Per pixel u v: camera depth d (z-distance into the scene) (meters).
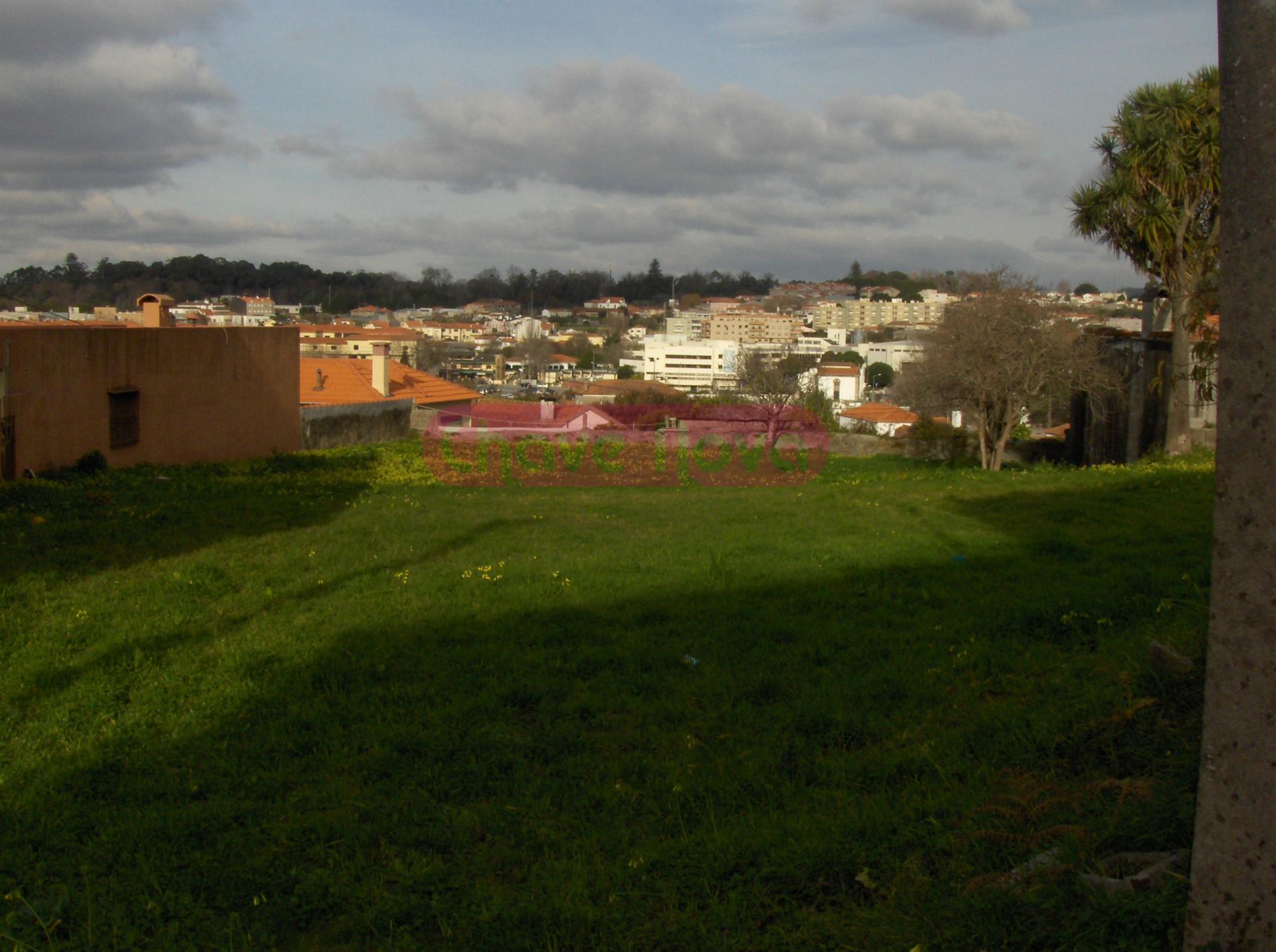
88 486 15.44
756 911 3.69
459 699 6.16
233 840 4.39
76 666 6.77
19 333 15.58
